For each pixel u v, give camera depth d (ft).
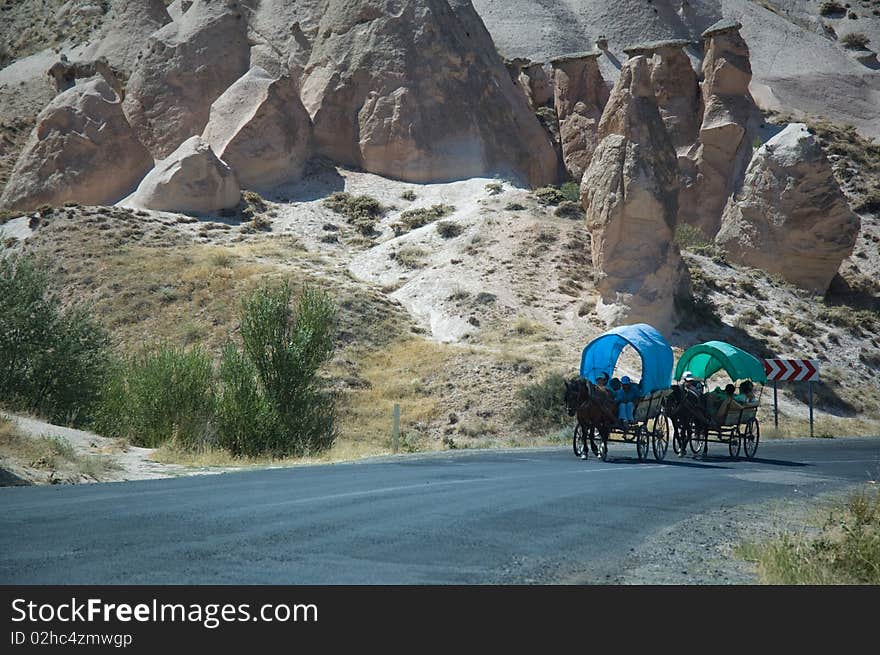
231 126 361.51
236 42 408.46
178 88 394.32
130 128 357.61
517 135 382.63
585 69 408.05
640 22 599.57
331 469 106.52
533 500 73.82
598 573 47.52
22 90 550.77
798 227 335.47
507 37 576.20
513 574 45.57
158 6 506.89
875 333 312.09
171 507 63.93
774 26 632.79
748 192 344.90
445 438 205.36
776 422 207.31
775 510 77.15
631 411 123.34
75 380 146.20
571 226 321.11
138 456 115.44
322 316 157.89
